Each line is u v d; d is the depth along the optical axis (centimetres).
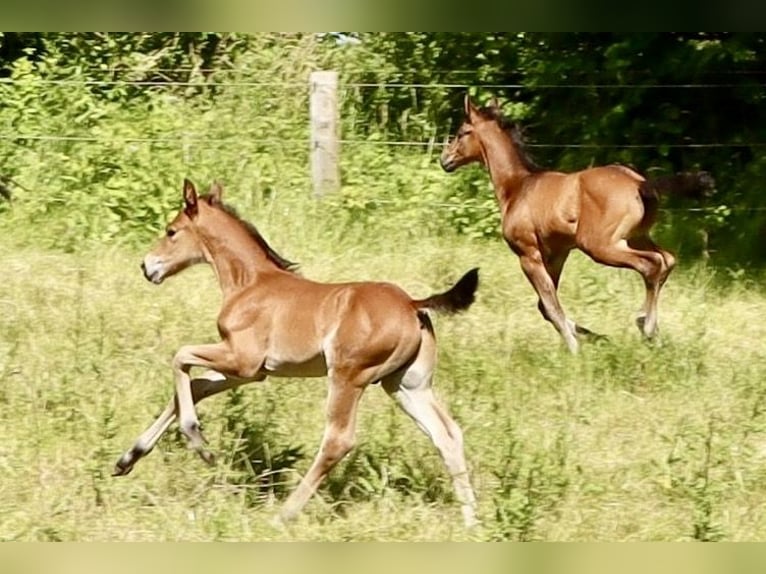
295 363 937
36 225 1658
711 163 1938
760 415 1116
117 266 1510
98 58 2069
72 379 1137
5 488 959
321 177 1769
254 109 1992
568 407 1116
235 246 969
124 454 956
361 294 922
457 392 1142
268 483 962
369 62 2086
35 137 1798
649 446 1052
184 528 897
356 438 1009
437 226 1719
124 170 1753
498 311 1409
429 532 891
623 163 1947
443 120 2030
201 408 1092
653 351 1262
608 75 1983
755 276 1650
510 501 898
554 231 1354
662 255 1335
